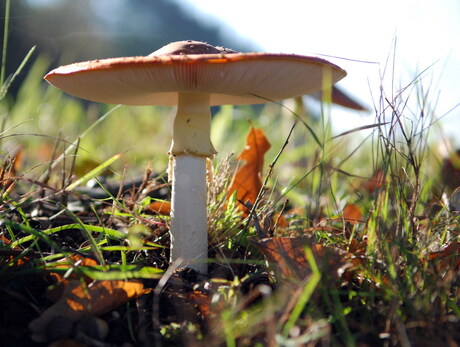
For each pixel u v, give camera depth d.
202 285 0.31
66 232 0.38
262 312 0.27
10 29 0.72
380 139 0.32
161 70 0.28
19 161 0.46
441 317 0.27
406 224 0.31
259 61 0.27
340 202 0.46
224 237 0.36
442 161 0.45
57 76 0.30
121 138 0.82
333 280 0.28
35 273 0.29
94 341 0.26
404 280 0.28
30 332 0.27
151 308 0.29
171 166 0.35
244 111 0.80
